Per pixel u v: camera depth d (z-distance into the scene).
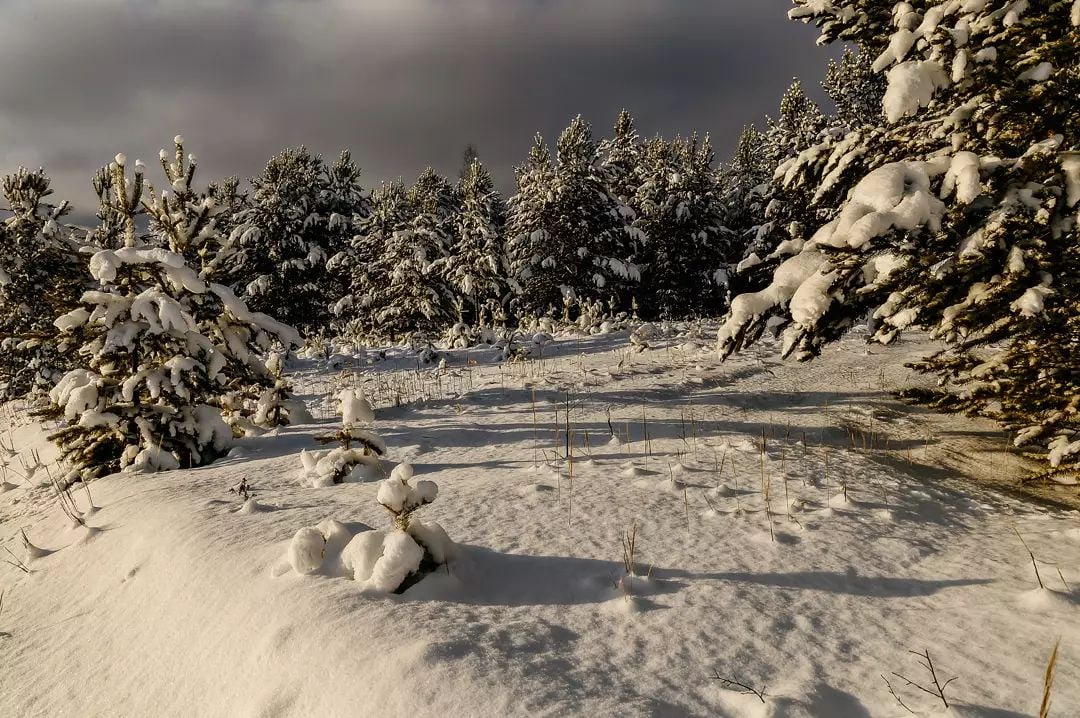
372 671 2.37
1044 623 2.73
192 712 2.65
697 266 32.91
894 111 4.66
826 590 3.10
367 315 26.77
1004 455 6.01
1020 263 4.20
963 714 2.13
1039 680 2.33
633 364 10.88
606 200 28.17
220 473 5.90
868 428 6.98
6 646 3.59
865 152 5.50
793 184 6.29
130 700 2.87
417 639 2.52
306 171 29.16
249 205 27.23
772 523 3.95
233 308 7.54
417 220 26.84
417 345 15.91
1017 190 4.39
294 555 3.17
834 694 2.29
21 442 10.45
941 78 4.68
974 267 4.52
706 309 33.38
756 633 2.69
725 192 40.62
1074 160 4.31
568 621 2.78
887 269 4.74
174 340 7.08
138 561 4.02
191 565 3.65
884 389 8.77
